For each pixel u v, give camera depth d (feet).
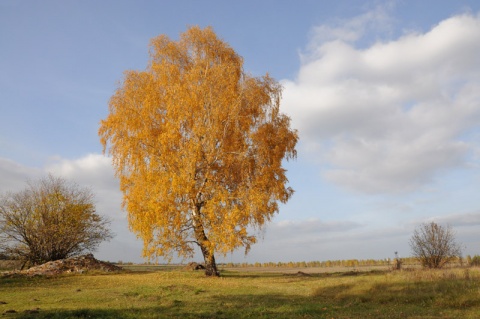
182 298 54.03
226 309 44.65
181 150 85.92
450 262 93.71
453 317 37.63
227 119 89.35
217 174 90.17
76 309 42.96
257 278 91.50
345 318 38.55
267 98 93.50
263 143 89.40
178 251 84.79
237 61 98.68
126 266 189.57
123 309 43.62
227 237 78.79
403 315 39.42
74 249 128.47
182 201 85.35
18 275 87.92
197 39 97.09
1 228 120.67
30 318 37.73
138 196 84.89
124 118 89.86
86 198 130.00
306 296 57.21
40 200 125.80
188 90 88.33
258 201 81.46
